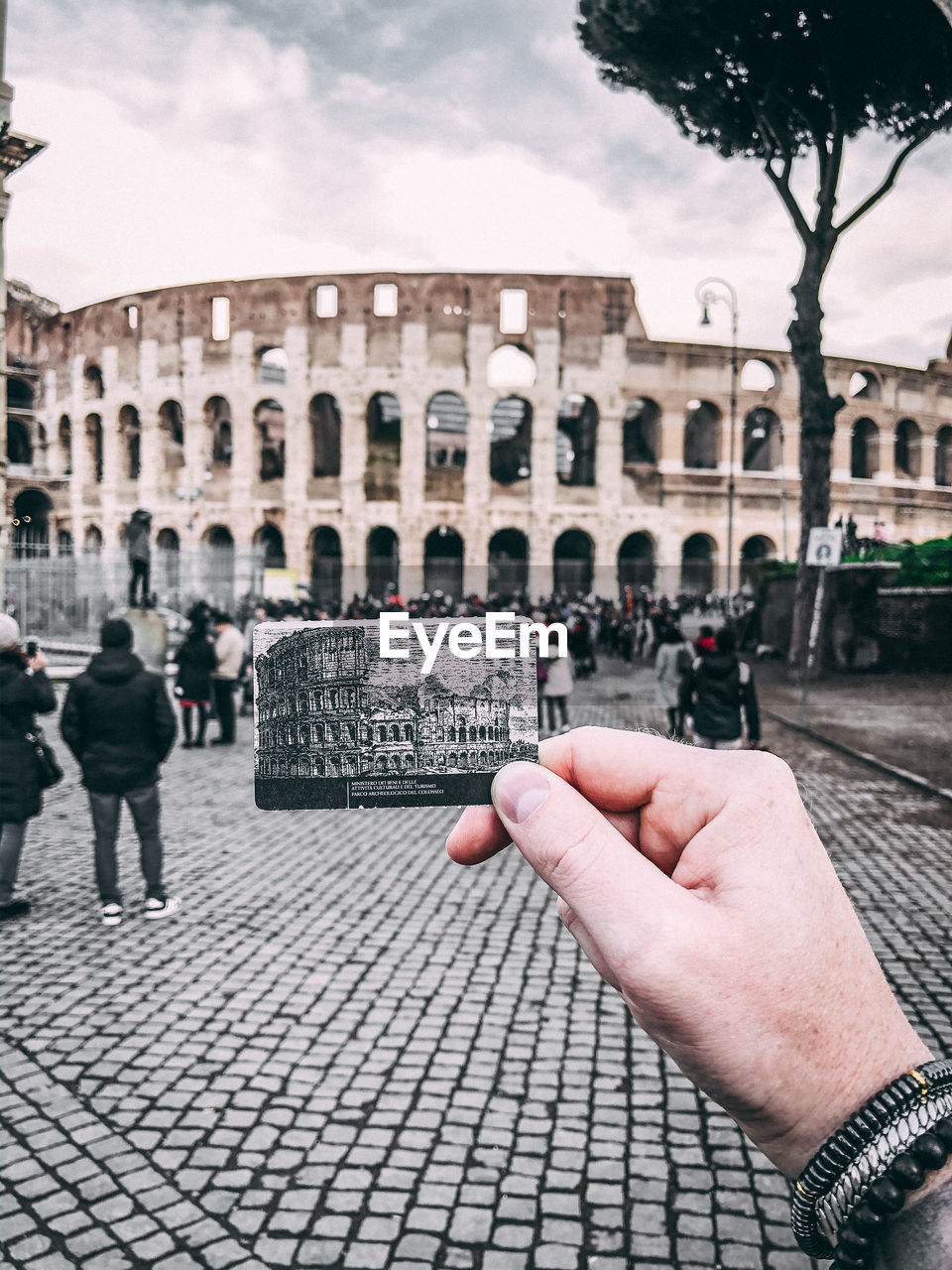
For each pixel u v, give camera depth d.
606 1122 3.26
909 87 15.42
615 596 37.38
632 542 39.06
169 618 24.75
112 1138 3.14
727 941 0.71
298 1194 2.85
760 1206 2.82
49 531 43.62
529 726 0.85
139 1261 2.56
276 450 42.47
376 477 37.19
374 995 4.27
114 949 4.82
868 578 18.95
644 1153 3.08
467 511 37.00
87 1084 3.48
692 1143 3.14
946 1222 0.51
